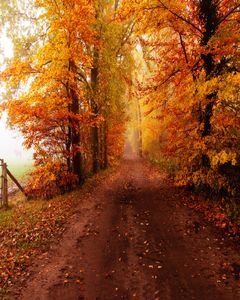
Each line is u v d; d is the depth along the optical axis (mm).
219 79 9438
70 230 9445
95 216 10789
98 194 14258
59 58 11680
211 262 7074
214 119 11234
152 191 14867
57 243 8516
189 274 6625
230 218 9406
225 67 10930
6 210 13102
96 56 16516
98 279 6613
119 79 17484
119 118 26828
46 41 14297
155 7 9719
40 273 6906
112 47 16500
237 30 10406
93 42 13680
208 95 10891
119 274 6789
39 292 6164
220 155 10016
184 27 10812
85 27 12406
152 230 9328
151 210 11328
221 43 10258
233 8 10461
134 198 13453
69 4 11812
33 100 12039
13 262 7344
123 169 28266
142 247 8148
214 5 10758
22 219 10781
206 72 11164
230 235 8453
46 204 12492
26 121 12922
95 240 8719
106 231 9375
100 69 16828
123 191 15242
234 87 9836
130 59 18391
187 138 12547
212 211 10344
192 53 11727
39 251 8000
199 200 11781
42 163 13875
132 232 9242
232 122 10859
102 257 7656
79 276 6754
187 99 11078
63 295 6051
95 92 16156
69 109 14023
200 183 12742
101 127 24750
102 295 6016
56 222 10039
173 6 10016
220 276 6449
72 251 8031
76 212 11156
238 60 10492
